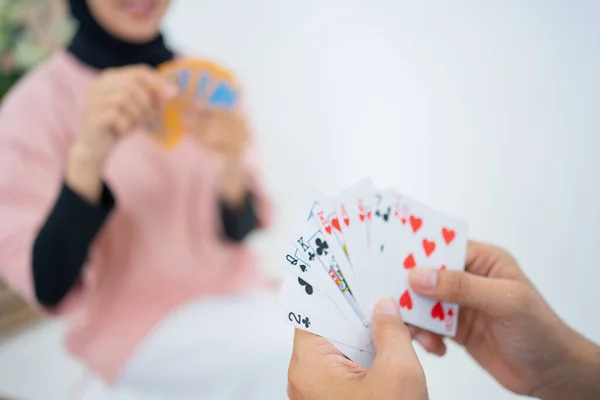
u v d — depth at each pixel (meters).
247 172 1.84
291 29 2.47
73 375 1.67
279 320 1.71
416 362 0.63
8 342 1.78
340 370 0.68
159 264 1.66
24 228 1.42
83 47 1.57
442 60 2.51
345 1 2.63
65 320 1.88
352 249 0.81
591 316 1.81
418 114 2.38
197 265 1.73
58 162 1.50
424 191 2.16
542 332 0.85
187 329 1.61
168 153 1.65
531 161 2.24
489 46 2.54
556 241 2.02
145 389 1.56
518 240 2.02
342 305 0.78
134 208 1.62
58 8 1.95
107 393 1.55
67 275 1.40
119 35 1.58
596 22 2.59
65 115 1.53
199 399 1.54
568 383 0.90
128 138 1.62
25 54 1.92
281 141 2.20
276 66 2.37
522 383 0.92
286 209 2.05
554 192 2.12
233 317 1.68
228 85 1.56
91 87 1.41
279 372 1.57
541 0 2.68
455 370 1.73
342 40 2.50
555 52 2.52
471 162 2.21
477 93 2.38
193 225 1.73
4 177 1.43
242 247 1.86
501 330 0.88
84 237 1.38
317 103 2.33
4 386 1.63
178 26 2.36
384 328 0.71
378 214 0.84
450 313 0.89
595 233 2.05
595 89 2.42
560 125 2.29
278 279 1.87
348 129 2.30
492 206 2.12
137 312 1.61
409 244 0.86
